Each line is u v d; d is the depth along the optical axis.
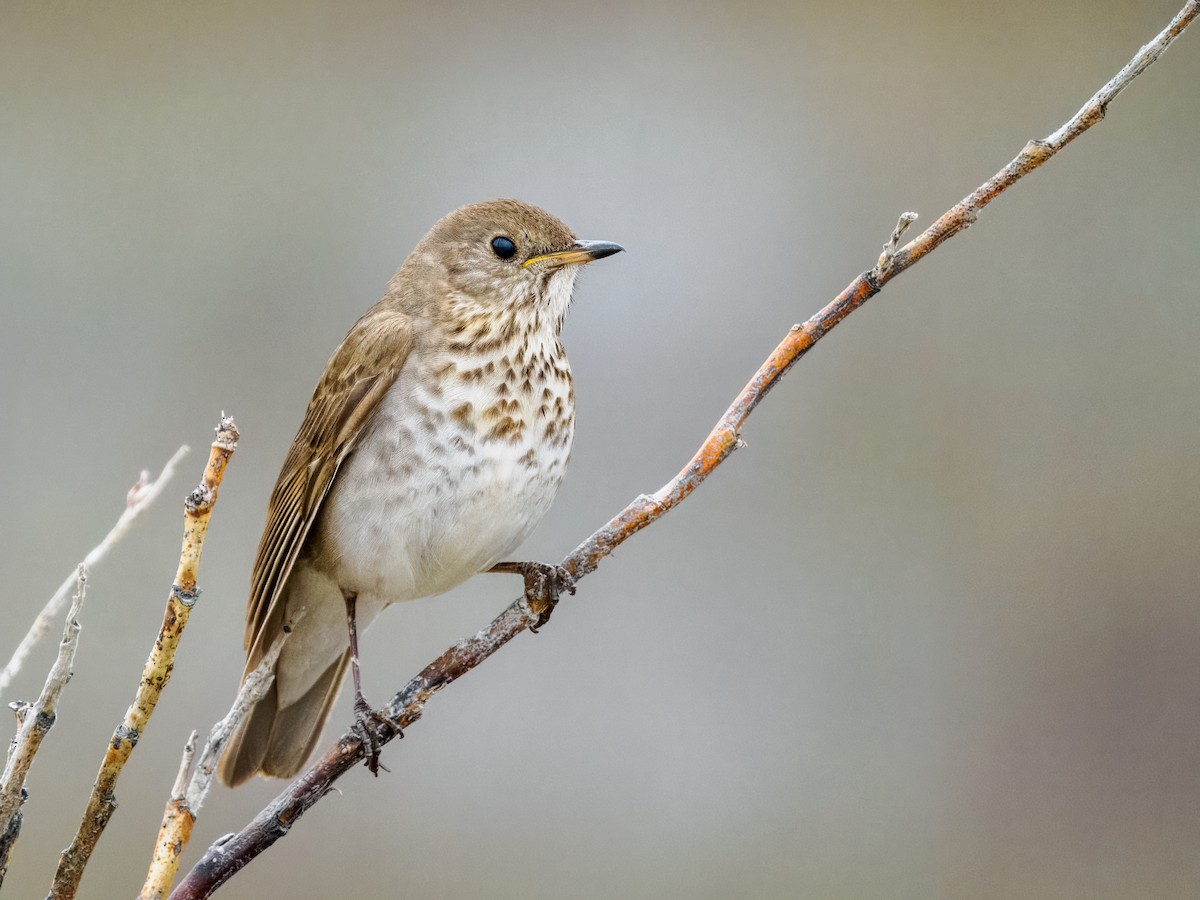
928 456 12.80
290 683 8.73
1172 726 11.87
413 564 8.49
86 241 13.56
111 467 12.66
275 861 11.16
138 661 11.74
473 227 8.86
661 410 12.83
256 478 12.66
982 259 13.44
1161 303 13.20
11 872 10.82
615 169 13.96
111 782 5.40
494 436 8.48
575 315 13.09
